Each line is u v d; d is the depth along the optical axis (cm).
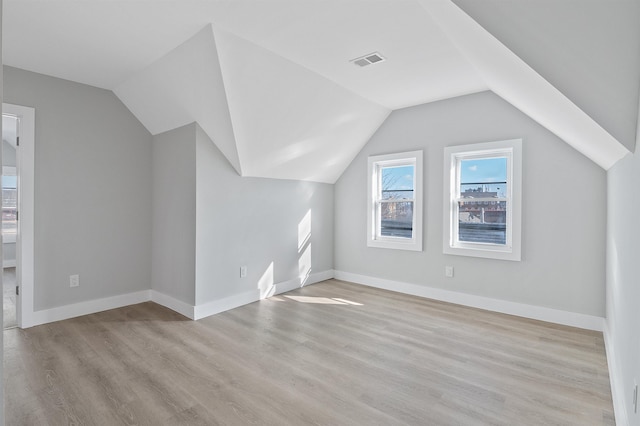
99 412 197
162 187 393
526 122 351
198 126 351
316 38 264
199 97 318
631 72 135
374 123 452
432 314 363
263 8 226
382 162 468
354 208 500
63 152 342
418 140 429
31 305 322
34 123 322
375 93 383
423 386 225
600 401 209
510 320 345
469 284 393
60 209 340
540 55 151
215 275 369
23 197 316
